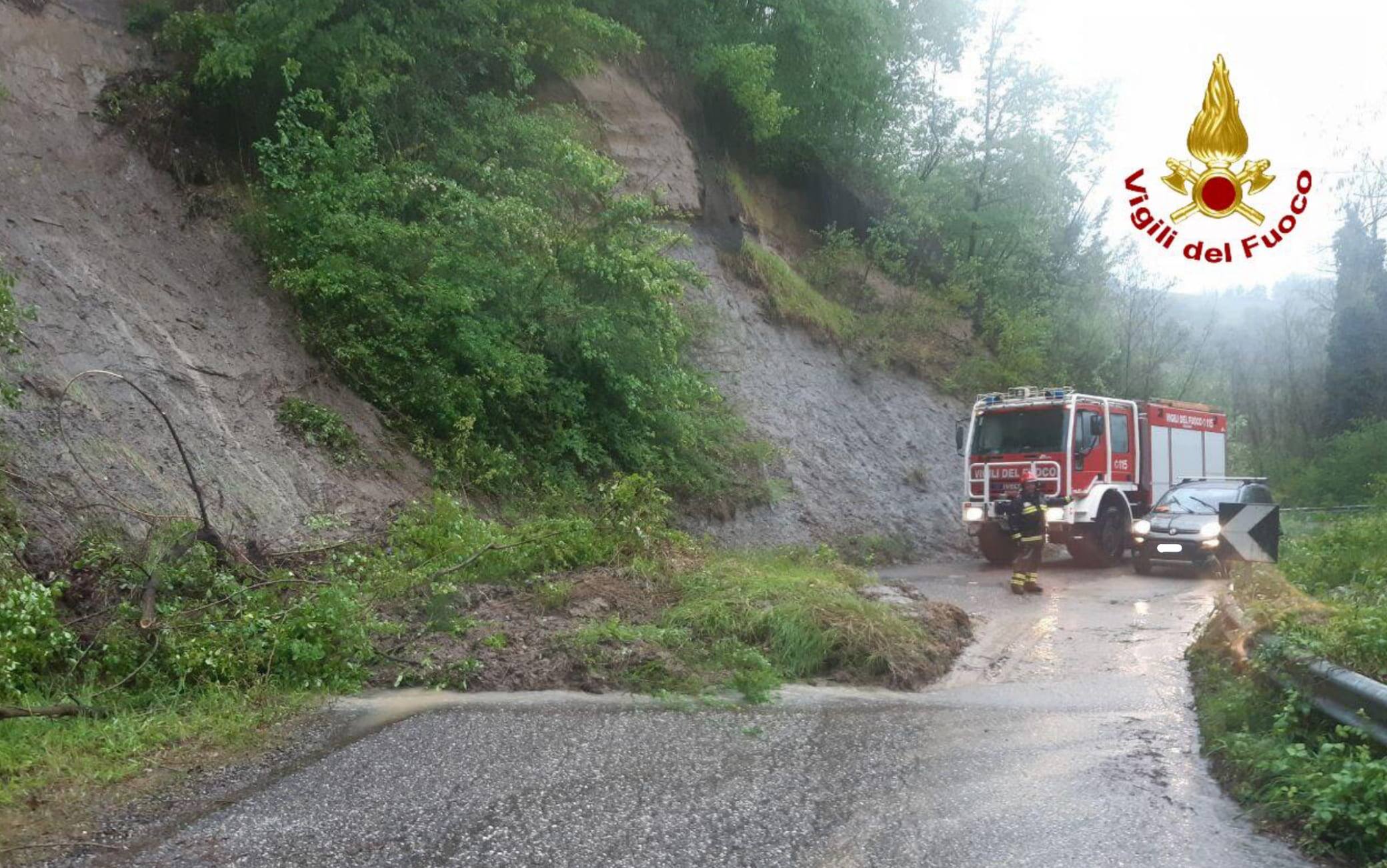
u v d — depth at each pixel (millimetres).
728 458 19266
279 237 13844
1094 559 19109
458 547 10938
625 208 15984
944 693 8719
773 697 8281
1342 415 52688
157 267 12547
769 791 5715
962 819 5297
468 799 5496
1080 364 36125
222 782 5828
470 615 9734
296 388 13000
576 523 12039
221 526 10539
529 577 11055
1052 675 9391
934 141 34500
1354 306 52375
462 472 13938
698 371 19062
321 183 13914
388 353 14305
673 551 12523
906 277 30875
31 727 6555
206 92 14484
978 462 19938
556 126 17938
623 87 22797
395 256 14344
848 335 25719
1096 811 5461
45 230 11648
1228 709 6965
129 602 8453
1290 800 5277
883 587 12359
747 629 9508
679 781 5887
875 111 29109
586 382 16156
